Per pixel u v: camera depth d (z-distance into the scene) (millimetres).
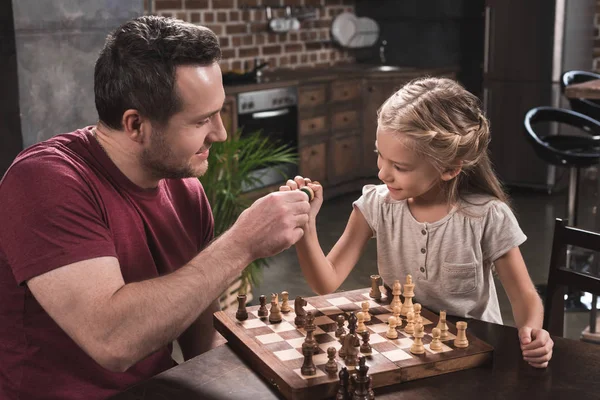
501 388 1165
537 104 5660
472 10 6367
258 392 1149
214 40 1297
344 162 5879
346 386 1095
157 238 1439
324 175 5715
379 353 1227
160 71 1239
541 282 3721
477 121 1556
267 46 5891
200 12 5285
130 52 1252
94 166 1347
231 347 1314
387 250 1710
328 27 6473
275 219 1299
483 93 5895
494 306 1725
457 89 1562
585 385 1181
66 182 1252
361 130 5984
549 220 4895
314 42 6336
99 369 1330
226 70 5484
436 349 1239
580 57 5855
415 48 6730
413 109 1462
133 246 1367
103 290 1187
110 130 1335
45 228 1206
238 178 3061
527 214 5051
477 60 6461
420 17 6617
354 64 6691
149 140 1301
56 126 2689
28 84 2572
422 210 1652
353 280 3785
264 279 3883
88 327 1169
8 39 2523
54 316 1193
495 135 5859
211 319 1589
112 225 1331
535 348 1273
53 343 1311
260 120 5031
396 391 1147
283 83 5156
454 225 1616
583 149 4102
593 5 5977
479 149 1566
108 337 1167
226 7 5484
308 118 5457
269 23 5836
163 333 1194
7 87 2570
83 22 2727
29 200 1224
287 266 4113
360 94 5918
